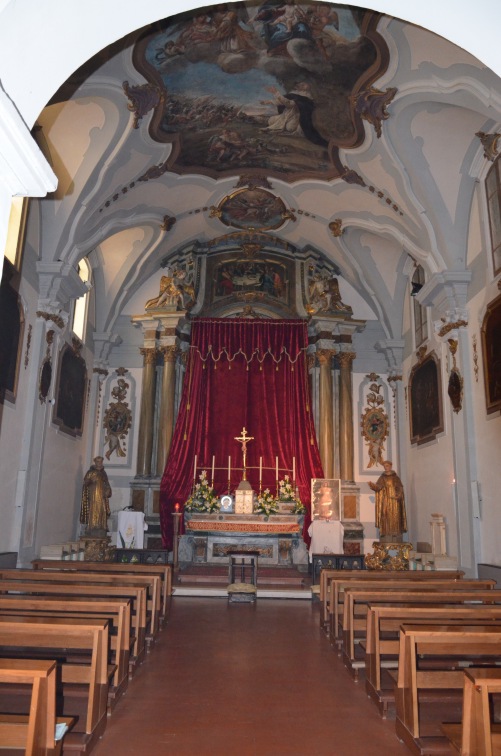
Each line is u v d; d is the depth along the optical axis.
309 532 14.14
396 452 15.75
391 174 11.55
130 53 9.22
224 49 9.84
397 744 4.56
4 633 4.32
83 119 10.27
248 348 16.30
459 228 11.31
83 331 14.72
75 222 11.30
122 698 5.46
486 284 10.45
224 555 14.34
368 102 10.39
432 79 9.24
